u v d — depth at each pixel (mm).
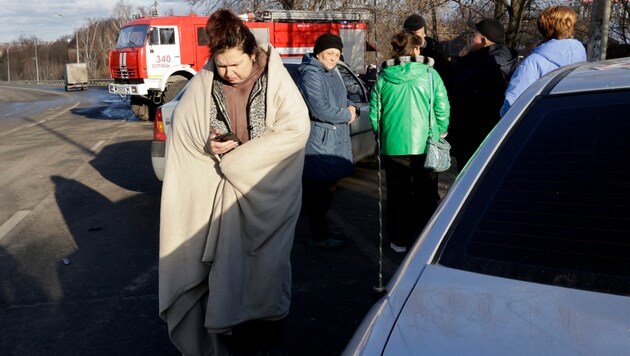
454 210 1763
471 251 1618
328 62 4645
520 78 4016
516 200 1728
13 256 5234
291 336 3615
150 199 7160
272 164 2805
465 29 19078
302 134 2855
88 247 5422
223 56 2738
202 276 2893
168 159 2930
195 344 2961
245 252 2871
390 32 17047
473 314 1405
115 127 15602
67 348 3580
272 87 2838
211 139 2721
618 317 1335
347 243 5250
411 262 1648
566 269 1502
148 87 16812
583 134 1872
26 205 7105
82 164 9750
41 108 25719
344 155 4836
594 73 2176
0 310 4121
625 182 1686
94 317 3982
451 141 5309
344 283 4371
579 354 1246
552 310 1380
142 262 4996
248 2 23359
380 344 1390
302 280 4445
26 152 11422
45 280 4652
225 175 2752
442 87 4547
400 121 4516
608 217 1604
